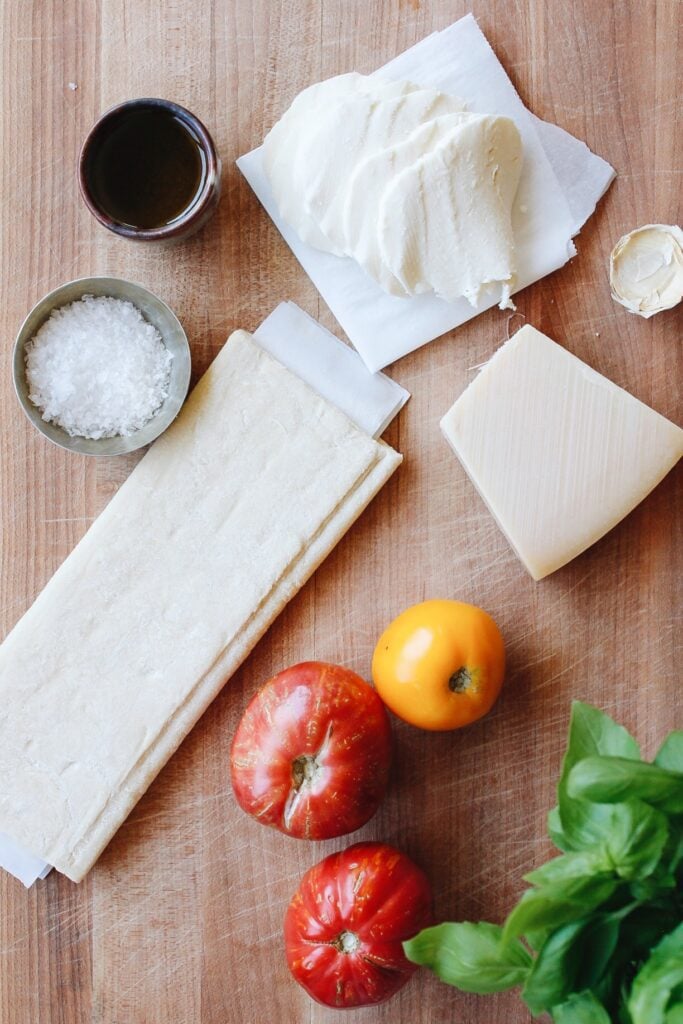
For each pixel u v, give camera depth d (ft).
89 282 3.02
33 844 3.18
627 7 3.13
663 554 3.23
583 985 2.11
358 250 3.06
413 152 2.95
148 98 2.94
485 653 2.87
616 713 3.22
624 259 3.12
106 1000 3.27
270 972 3.25
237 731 2.97
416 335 3.17
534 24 3.14
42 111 3.19
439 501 3.23
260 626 3.18
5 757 3.18
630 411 3.09
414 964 2.88
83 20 3.17
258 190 3.16
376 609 3.25
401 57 3.11
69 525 3.25
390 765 3.00
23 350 3.05
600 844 2.06
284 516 3.16
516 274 3.10
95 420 3.09
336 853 2.98
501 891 3.21
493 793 3.22
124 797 3.18
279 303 3.21
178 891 3.26
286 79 3.17
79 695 3.18
